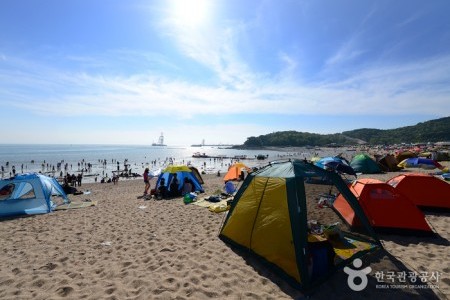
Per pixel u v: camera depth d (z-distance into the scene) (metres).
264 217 5.93
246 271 5.36
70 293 4.70
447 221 8.41
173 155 124.69
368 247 6.11
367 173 22.08
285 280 4.93
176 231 8.15
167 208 11.66
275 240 5.46
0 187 11.21
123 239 7.57
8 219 10.27
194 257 6.09
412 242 6.73
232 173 21.61
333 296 4.50
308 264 4.89
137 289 4.78
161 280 5.05
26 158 86.94
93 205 13.08
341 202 8.38
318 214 8.53
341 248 6.04
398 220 7.23
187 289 4.73
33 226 9.16
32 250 6.82
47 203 11.67
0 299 4.54
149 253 6.43
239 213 6.78
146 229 8.48
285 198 5.60
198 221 9.24
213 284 4.91
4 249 6.93
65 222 9.64
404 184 10.02
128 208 12.01
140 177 41.41
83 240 7.55
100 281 5.09
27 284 5.05
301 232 5.09
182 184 15.55
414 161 25.33
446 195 9.51
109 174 46.16
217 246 6.71
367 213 7.43
